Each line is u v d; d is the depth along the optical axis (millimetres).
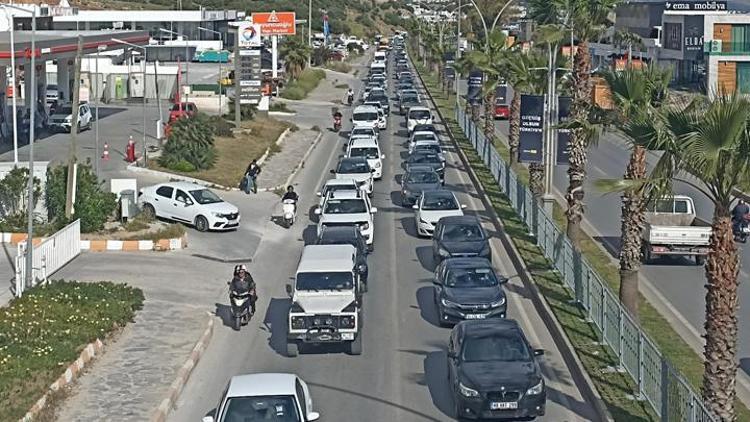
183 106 69312
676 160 17016
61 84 69688
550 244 31062
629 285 23797
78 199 34906
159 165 49344
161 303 27188
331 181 39344
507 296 27984
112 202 35969
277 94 92062
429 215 36500
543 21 42406
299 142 64062
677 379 16125
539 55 48406
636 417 17875
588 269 24578
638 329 19203
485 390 18141
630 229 23547
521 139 36656
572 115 31234
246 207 42156
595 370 20625
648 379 18391
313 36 159750
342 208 35094
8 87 61219
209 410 19391
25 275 27641
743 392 19641
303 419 15891
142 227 35906
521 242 34344
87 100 78125
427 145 54000
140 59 94875
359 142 52062
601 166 53531
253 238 36500
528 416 18250
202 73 90000
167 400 19422
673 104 17859
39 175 35438
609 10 32094
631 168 23312
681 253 31047
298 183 48969
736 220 35188
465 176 51094
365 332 24906
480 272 25984
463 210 41625
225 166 51344
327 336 22531
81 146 55406
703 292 27844
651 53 87750
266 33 97250
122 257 32781
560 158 32750
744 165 15539
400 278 30656
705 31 77375
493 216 39531
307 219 40125
